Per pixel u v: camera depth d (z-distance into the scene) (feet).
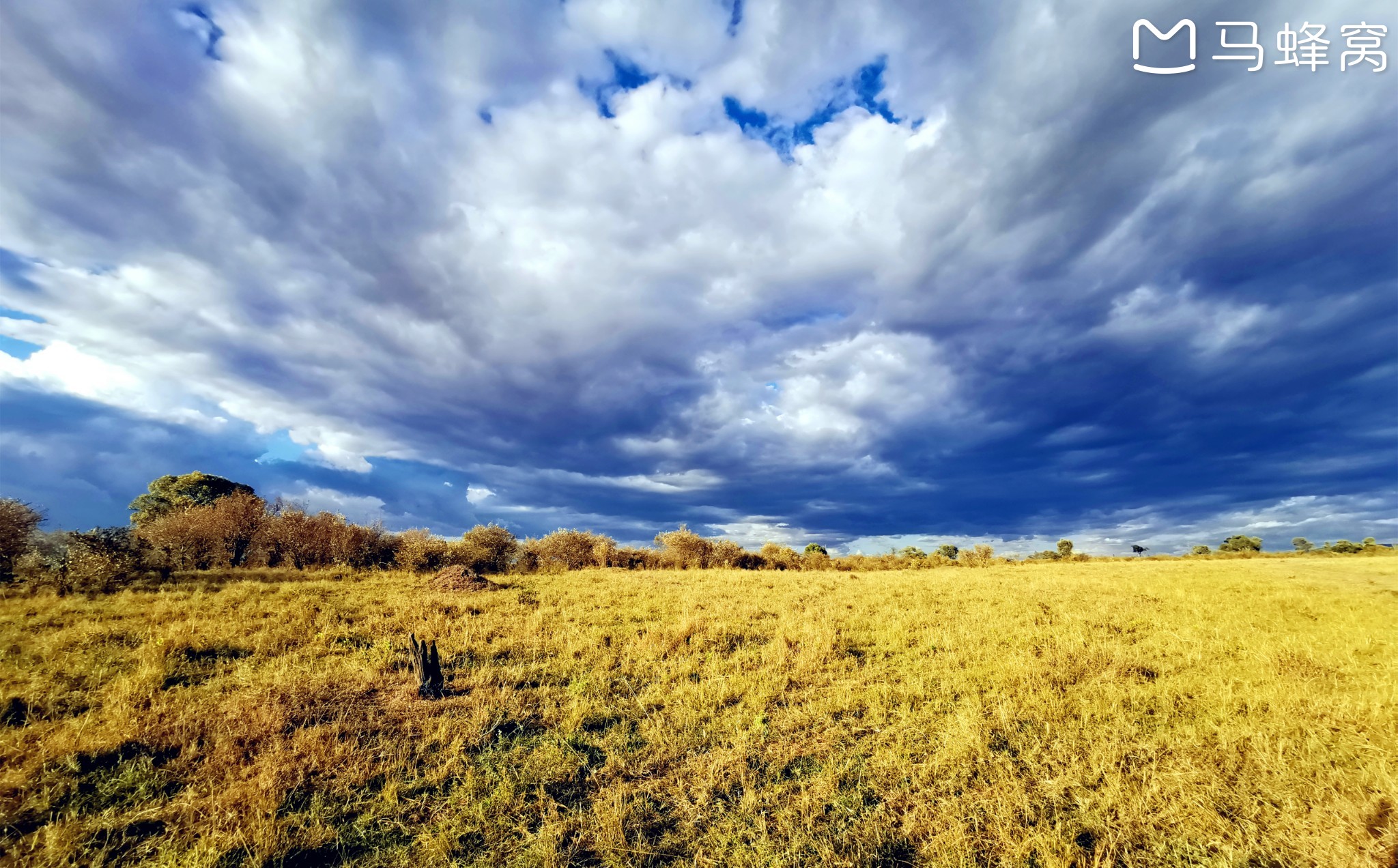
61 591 41.29
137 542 50.60
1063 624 34.14
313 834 13.28
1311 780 15.20
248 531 67.15
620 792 14.99
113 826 13.29
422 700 21.30
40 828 12.87
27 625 29.94
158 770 15.90
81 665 23.44
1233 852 12.22
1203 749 17.13
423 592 45.47
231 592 40.06
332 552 68.85
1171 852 12.59
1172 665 25.68
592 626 33.17
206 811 13.98
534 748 17.97
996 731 18.84
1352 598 45.68
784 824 13.75
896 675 25.14
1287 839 12.75
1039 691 22.04
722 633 31.63
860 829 13.65
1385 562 88.89
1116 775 15.48
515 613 37.29
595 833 13.60
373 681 23.07
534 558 82.84
